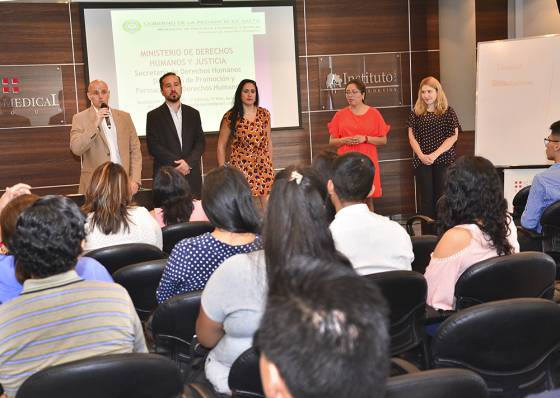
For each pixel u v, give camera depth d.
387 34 7.79
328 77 7.66
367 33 7.73
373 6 7.72
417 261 3.14
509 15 7.57
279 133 7.56
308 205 1.63
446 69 7.77
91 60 6.95
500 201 2.54
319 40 7.61
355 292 0.74
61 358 1.63
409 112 7.93
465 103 7.59
